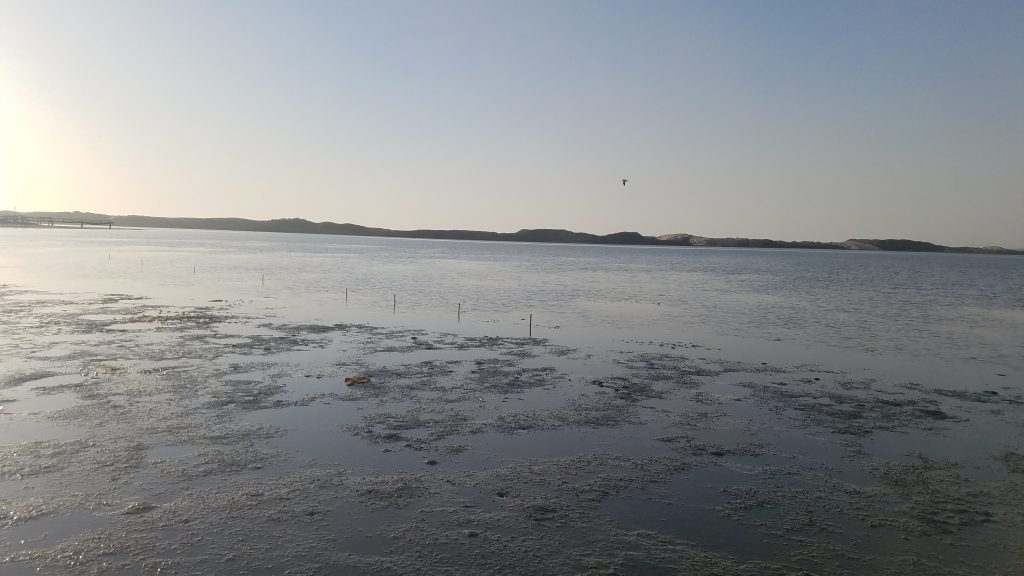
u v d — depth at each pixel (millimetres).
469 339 23984
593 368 19203
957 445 12719
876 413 14977
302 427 12812
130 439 11828
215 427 12648
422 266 75438
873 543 8648
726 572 7848
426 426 13102
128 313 28594
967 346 25109
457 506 9430
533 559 8023
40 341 21328
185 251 96750
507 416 13938
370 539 8398
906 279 74000
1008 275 92250
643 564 7977
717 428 13523
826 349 23594
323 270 63594
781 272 84875
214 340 22266
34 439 11703
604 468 11078
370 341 22953
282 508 9203
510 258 113125
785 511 9562
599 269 80625
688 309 36094
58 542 8109
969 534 8945
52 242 113812
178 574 7477
